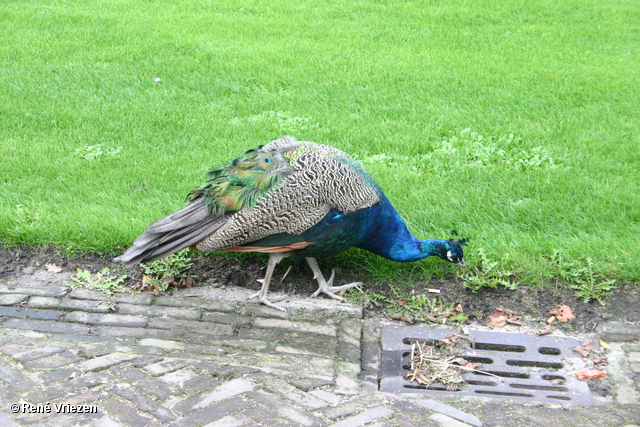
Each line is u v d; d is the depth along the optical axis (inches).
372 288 101.4
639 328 94.4
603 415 80.8
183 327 91.9
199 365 82.9
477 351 92.0
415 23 202.8
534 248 102.8
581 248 102.8
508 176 120.2
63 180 115.1
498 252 103.0
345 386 83.4
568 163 124.2
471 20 207.6
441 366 89.0
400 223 98.3
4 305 93.3
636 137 132.1
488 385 87.0
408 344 92.5
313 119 137.4
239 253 103.5
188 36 180.4
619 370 88.9
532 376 88.4
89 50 167.8
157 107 140.8
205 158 122.9
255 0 221.5
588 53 179.5
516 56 175.5
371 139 130.9
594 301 98.6
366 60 169.2
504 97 148.4
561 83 155.3
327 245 93.7
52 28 182.9
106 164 120.3
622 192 114.5
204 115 138.8
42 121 133.3
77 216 105.7
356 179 93.5
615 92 151.1
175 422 75.3
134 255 90.3
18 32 177.9
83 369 81.1
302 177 92.1
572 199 114.1
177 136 130.9
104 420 75.1
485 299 99.5
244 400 78.4
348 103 145.5
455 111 141.7
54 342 85.7
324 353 89.3
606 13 219.6
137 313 93.7
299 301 98.1
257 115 139.8
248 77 155.2
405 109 142.4
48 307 93.5
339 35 189.2
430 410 79.6
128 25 188.1
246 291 99.7
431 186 117.3
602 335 94.0
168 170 119.1
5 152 122.0
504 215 111.3
